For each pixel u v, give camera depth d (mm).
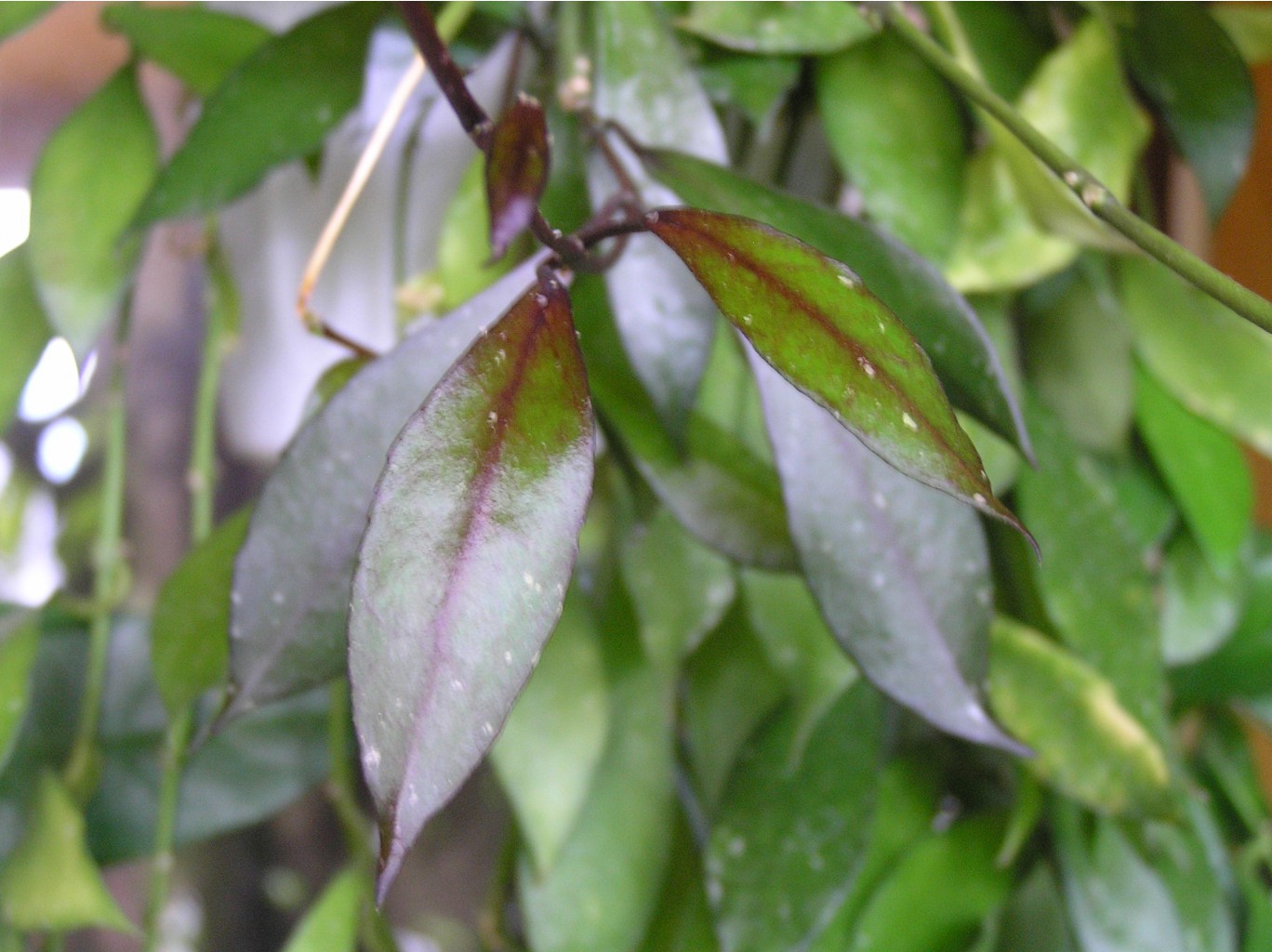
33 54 624
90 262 467
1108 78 423
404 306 451
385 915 671
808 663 442
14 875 464
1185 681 516
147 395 680
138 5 491
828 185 522
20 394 489
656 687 464
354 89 455
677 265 387
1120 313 464
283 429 627
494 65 539
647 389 386
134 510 688
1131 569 441
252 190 441
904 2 463
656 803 454
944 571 375
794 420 371
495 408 278
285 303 598
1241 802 526
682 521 399
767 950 408
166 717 533
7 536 694
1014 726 420
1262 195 536
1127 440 499
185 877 690
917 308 369
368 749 264
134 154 486
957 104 448
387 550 270
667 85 406
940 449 275
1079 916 444
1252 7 438
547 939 437
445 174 567
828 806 431
